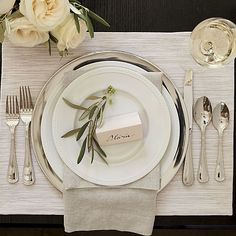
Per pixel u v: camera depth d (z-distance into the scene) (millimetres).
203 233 1100
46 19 674
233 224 775
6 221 765
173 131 772
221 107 789
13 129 774
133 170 763
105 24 739
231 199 778
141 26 799
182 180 774
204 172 777
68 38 706
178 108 776
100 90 769
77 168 758
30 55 786
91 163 761
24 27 690
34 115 768
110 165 765
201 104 787
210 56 791
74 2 723
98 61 775
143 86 766
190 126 779
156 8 805
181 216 774
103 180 756
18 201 768
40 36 717
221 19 778
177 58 793
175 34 793
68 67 771
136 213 768
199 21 808
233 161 786
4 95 781
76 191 761
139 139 762
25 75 785
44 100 769
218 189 779
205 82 793
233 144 789
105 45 791
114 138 752
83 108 757
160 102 766
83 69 767
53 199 770
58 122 761
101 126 752
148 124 771
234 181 785
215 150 787
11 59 785
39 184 771
